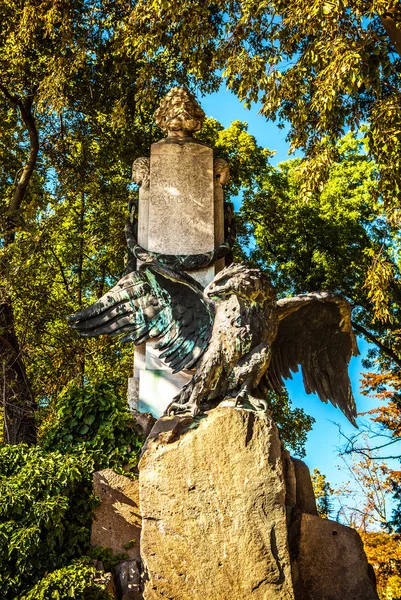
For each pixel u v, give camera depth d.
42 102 14.73
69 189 16.48
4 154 16.91
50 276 14.88
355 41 10.51
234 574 7.36
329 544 8.14
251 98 11.66
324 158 11.11
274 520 7.50
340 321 8.88
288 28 11.73
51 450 8.93
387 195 11.42
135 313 9.22
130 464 8.58
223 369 8.19
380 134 10.50
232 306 8.22
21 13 14.75
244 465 7.62
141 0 12.78
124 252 17.06
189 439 7.73
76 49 14.70
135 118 17.45
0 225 14.06
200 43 13.23
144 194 10.04
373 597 8.00
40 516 7.52
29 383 14.27
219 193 10.14
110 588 7.43
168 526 7.52
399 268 18.69
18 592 7.37
